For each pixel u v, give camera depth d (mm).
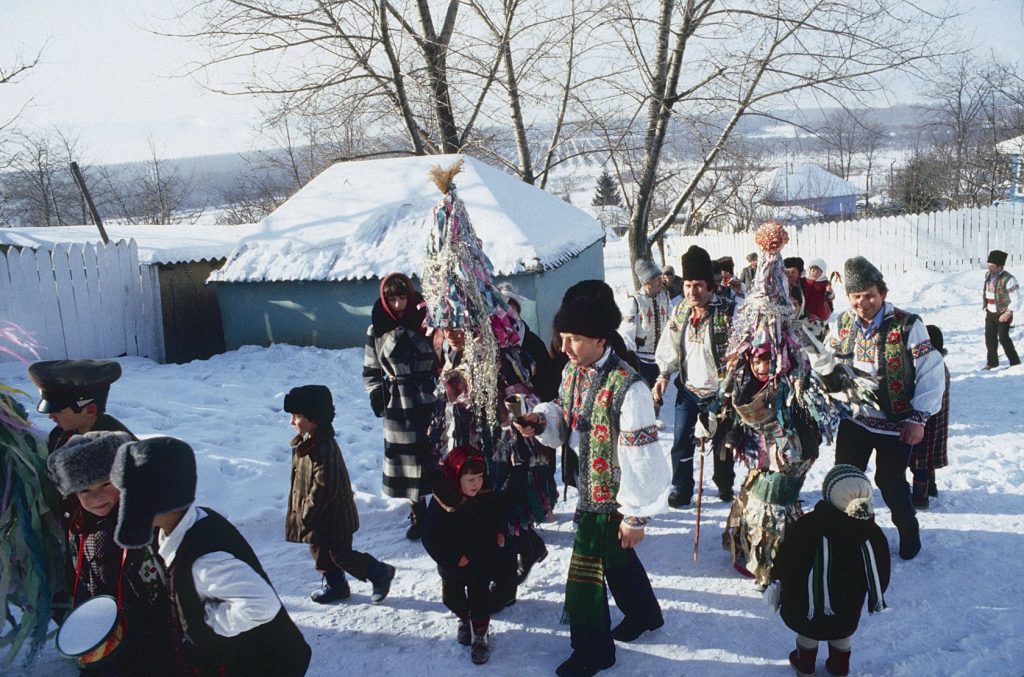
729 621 4215
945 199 33531
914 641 3932
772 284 4312
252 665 2639
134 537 2455
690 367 5594
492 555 3891
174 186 47562
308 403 4156
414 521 5480
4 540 3549
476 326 4375
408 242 10703
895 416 4664
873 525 3477
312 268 10797
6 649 4141
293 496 4379
